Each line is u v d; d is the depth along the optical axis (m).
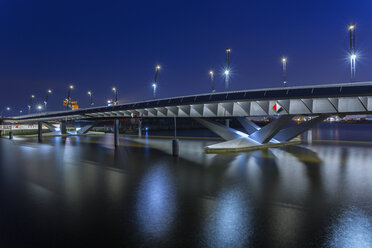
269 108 30.14
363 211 11.42
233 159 27.69
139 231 9.55
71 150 39.69
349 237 8.87
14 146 48.16
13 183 17.62
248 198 13.60
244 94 30.95
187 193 14.76
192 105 37.25
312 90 26.08
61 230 9.70
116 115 53.94
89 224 10.24
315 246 8.27
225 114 34.31
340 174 19.53
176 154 30.98
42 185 16.98
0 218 10.99
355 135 75.19
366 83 23.08
